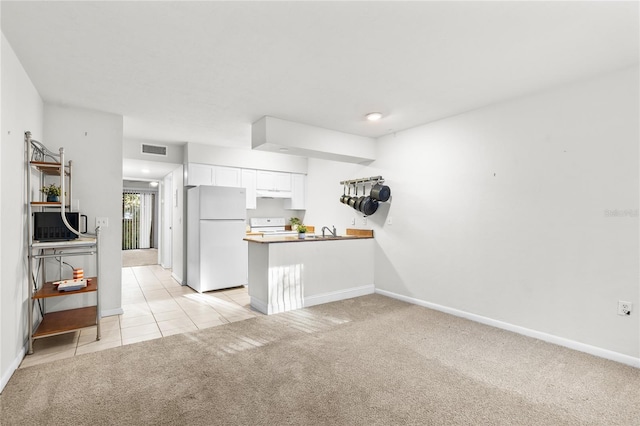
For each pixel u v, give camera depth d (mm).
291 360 2535
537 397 2043
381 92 3012
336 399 2006
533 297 3016
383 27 1977
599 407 1942
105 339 2963
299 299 3967
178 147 5266
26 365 2434
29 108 2686
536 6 1765
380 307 3977
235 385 2160
